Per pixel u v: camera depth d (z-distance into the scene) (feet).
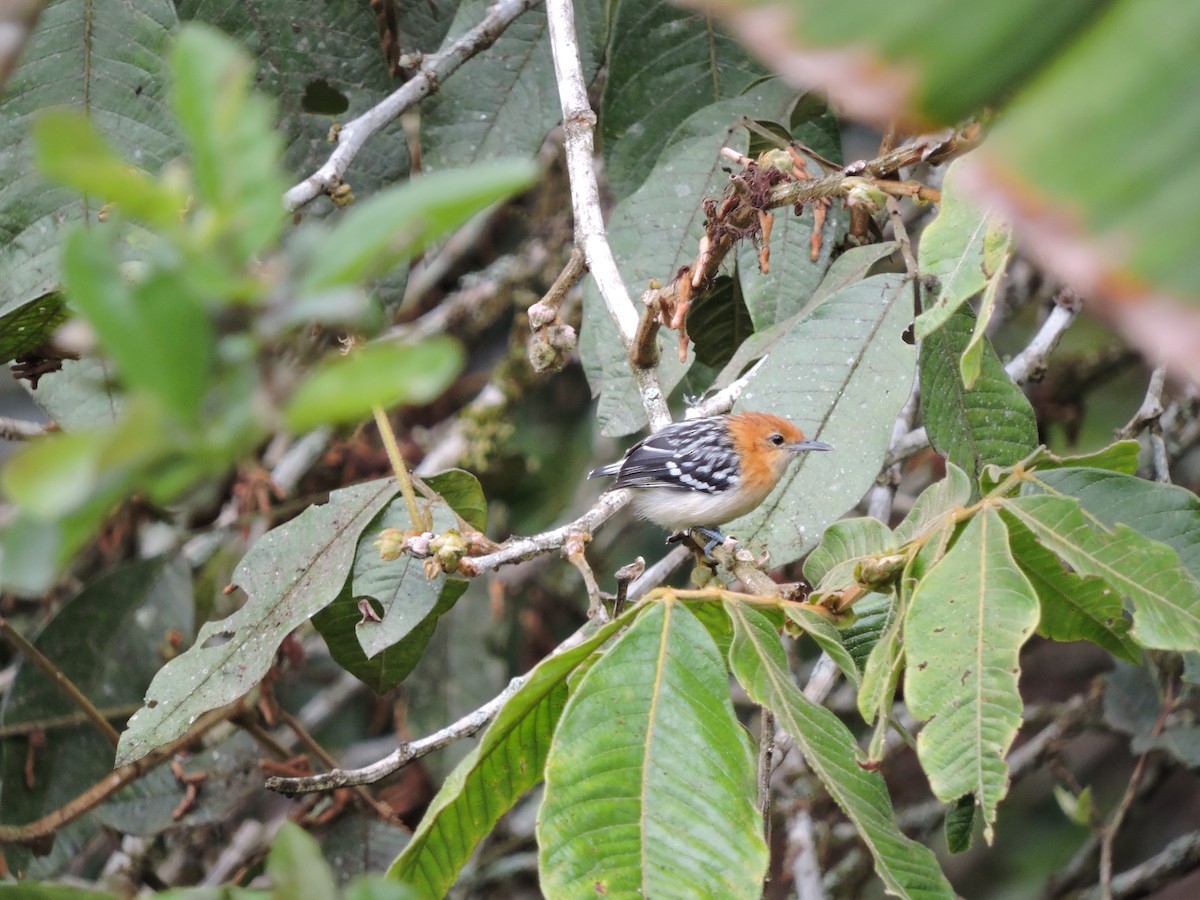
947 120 13.03
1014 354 54.65
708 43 40.91
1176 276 11.43
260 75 40.04
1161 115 11.94
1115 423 53.78
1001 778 18.53
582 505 55.88
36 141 10.43
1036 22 12.50
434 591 29.43
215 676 28.73
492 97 41.78
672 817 18.44
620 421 34.42
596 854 18.20
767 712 24.76
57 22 32.45
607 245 32.50
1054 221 11.93
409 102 36.70
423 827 19.89
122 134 32.91
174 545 46.34
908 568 21.29
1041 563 22.04
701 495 39.65
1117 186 11.82
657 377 33.94
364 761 50.31
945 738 18.94
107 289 10.14
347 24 40.34
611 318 34.94
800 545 28.19
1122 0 12.41
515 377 54.29
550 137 55.11
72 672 43.27
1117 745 56.59
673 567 37.19
